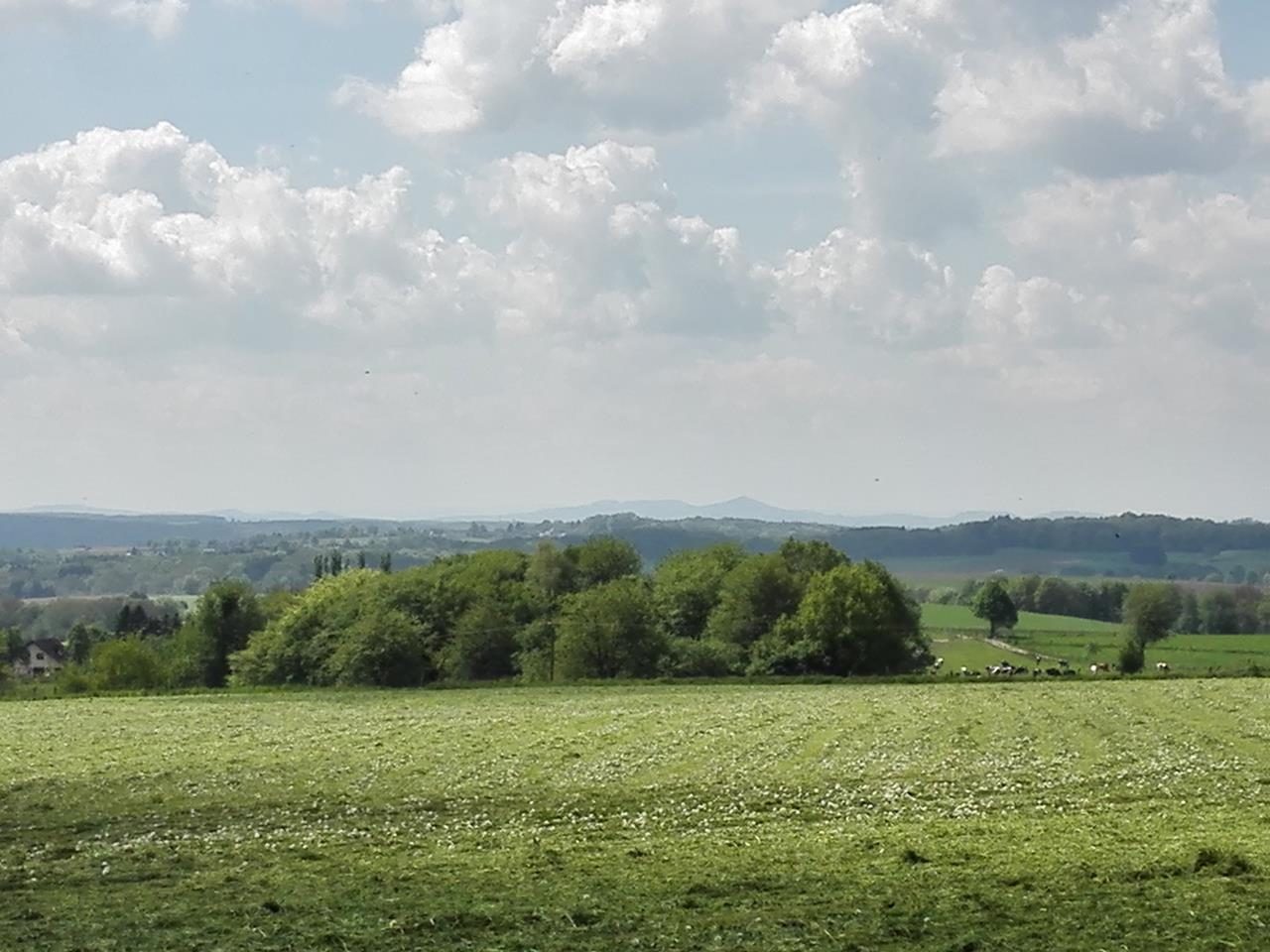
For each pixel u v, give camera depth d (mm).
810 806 35844
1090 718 63406
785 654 123500
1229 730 55656
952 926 21172
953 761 46531
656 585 148625
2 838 33406
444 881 25766
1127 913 21531
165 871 27797
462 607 134000
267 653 132000
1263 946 19703
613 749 53094
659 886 24719
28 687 151250
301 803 38469
